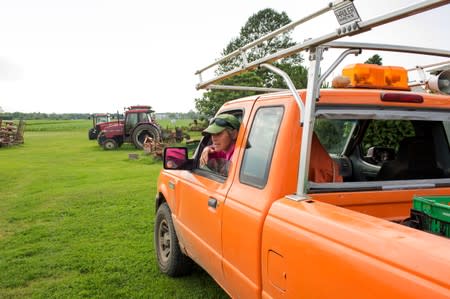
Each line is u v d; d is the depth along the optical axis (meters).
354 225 1.76
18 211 8.23
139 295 4.19
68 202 8.99
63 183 12.00
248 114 3.02
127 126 26.73
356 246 1.65
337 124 3.67
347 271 1.66
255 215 2.38
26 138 41.53
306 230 1.94
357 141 3.86
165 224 4.70
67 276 4.76
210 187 3.24
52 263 5.15
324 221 1.88
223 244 2.85
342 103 2.55
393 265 1.49
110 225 6.98
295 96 2.21
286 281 2.05
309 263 1.88
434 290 1.32
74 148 27.92
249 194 2.58
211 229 3.08
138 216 7.61
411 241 1.54
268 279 2.24
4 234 6.60
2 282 4.60
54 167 16.55
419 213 2.26
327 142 3.70
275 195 2.34
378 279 1.52
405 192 2.58
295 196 2.23
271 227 2.20
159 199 4.91
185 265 4.45
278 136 2.47
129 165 17.38
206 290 4.27
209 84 3.75
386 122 3.79
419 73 3.43
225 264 2.82
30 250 5.65
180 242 4.17
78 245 5.88
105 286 4.44
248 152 2.83
